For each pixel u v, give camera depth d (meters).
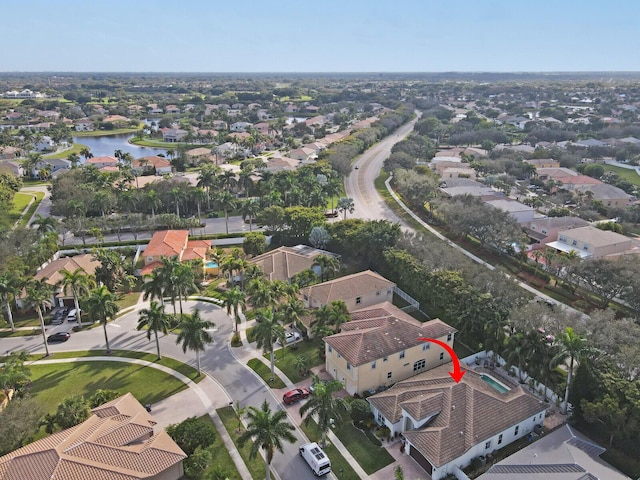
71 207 114.06
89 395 56.88
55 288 80.44
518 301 65.12
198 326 58.09
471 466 45.31
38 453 39.78
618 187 149.38
